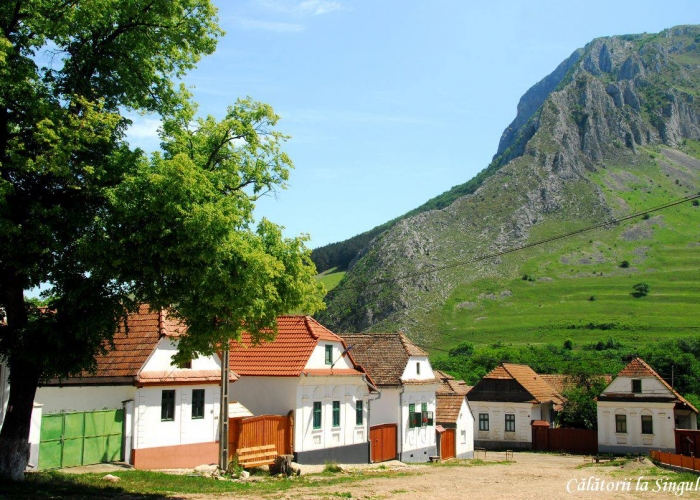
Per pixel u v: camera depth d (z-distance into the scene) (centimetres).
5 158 1748
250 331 1986
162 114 2067
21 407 1836
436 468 3647
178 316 1905
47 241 1661
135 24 1900
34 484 1827
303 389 3334
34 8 1708
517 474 3269
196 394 2928
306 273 2019
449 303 17650
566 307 17288
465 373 9256
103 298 1775
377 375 4350
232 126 2023
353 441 3753
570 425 6662
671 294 17600
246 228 1917
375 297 17588
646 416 5641
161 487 2075
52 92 1825
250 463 2792
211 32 2041
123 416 2638
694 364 7662
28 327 1736
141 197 1659
